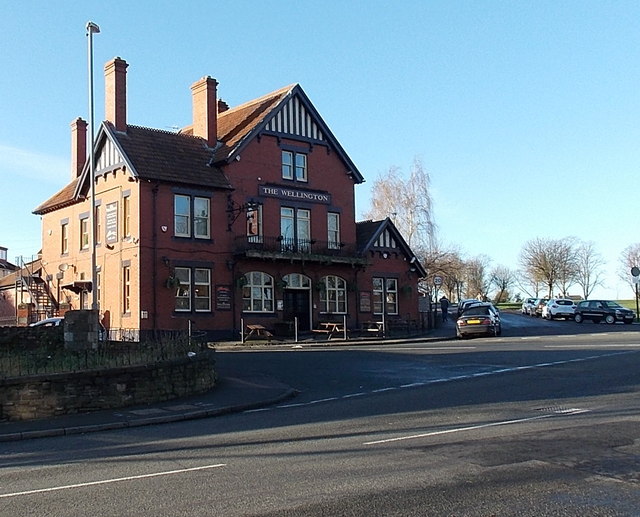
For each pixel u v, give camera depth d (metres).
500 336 36.53
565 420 11.55
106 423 13.37
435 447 9.70
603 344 27.22
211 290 35.50
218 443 10.90
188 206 35.16
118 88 35.72
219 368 22.08
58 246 40.62
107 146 35.91
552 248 89.75
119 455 10.24
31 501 7.48
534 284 95.69
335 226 41.16
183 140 37.31
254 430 12.11
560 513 6.59
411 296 44.75
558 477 7.85
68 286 36.47
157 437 11.95
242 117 40.31
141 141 35.41
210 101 38.28
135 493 7.69
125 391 15.34
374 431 11.30
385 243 43.81
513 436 10.27
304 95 39.97
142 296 33.06
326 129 40.66
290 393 17.12
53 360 16.25
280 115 38.94
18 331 21.22
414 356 24.75
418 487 7.55
